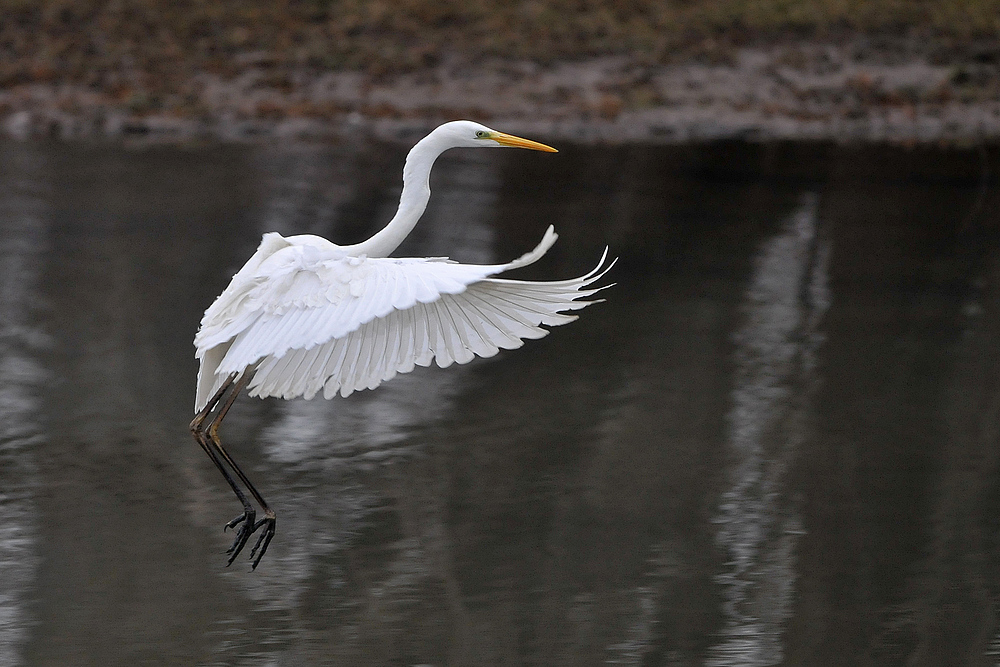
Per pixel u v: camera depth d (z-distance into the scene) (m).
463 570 9.02
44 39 29.17
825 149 25.23
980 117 28.02
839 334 14.35
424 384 12.99
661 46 30.00
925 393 12.61
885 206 20.66
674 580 8.90
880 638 8.15
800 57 29.88
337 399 12.56
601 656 7.91
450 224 19.03
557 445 11.34
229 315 6.70
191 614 8.38
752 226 19.27
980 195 21.58
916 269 17.05
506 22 31.14
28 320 14.51
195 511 9.98
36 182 21.00
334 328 5.96
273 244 7.06
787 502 10.17
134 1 31.59
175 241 17.86
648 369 13.26
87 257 16.98
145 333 14.23
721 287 16.14
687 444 11.34
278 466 10.84
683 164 23.70
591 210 20.14
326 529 9.66
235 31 30.08
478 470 10.79
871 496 10.28
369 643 8.04
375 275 6.07
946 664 7.87
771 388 12.70
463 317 6.08
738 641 8.10
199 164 22.73
